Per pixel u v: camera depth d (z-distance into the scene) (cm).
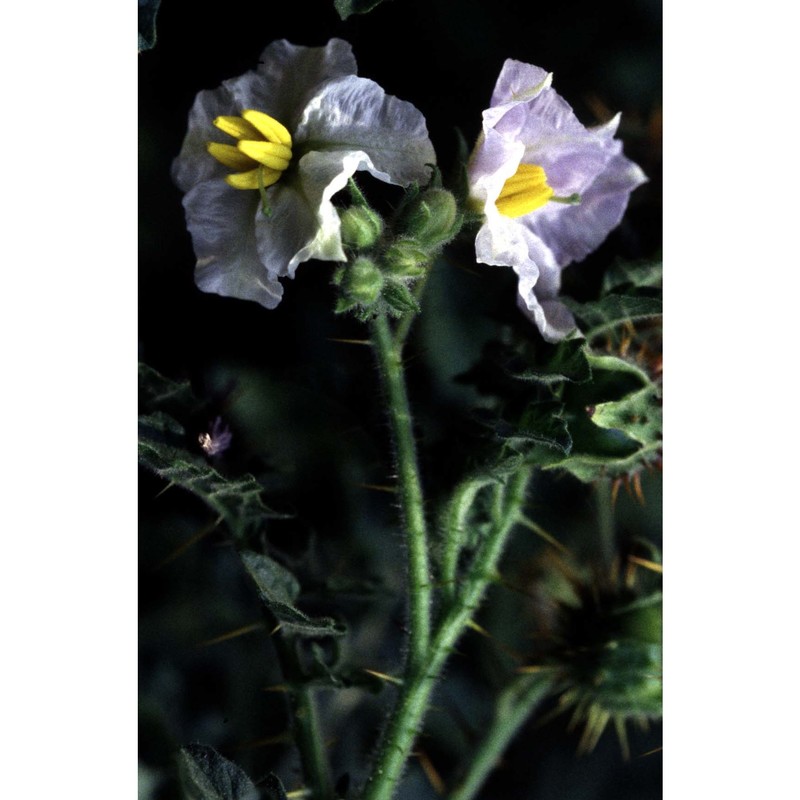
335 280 20
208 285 21
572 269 25
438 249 22
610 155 23
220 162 21
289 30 25
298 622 21
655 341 24
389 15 25
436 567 23
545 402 22
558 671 25
